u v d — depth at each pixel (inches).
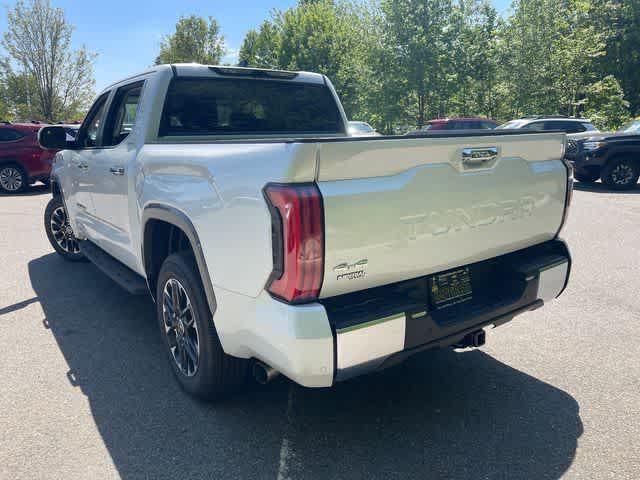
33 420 114.4
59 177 224.4
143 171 131.7
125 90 166.1
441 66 1320.1
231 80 157.8
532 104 1213.7
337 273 85.4
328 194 82.5
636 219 346.9
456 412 115.9
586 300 187.5
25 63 1378.0
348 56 1609.3
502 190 109.0
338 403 120.7
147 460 100.3
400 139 89.7
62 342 157.5
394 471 96.0
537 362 140.0
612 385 126.9
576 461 98.0
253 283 90.9
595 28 1397.6
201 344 112.4
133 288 149.1
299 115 175.8
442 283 106.1
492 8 1330.0
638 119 536.7
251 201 88.4
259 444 105.1
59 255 263.3
